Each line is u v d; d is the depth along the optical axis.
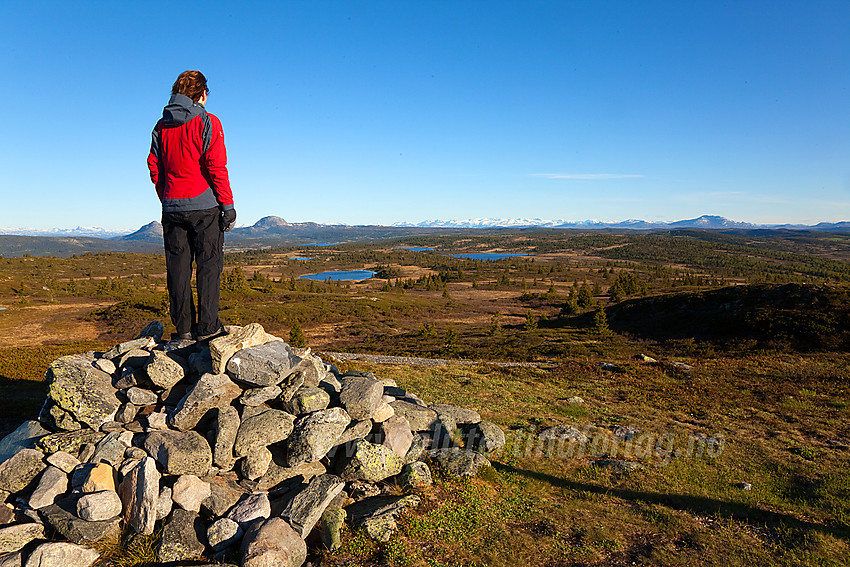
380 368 23.14
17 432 6.12
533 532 6.91
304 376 6.88
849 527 7.64
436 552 6.04
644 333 46.62
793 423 14.42
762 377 22.30
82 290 113.75
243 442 5.97
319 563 5.56
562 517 7.52
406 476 7.55
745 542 7.02
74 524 4.89
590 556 6.32
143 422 6.12
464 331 67.88
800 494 9.05
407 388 18.52
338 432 6.59
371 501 6.92
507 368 25.55
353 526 6.26
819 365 25.02
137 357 6.62
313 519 5.79
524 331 57.06
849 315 34.78
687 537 7.11
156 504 5.21
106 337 57.06
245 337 6.55
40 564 4.52
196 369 6.38
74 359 6.44
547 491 8.66
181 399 6.15
